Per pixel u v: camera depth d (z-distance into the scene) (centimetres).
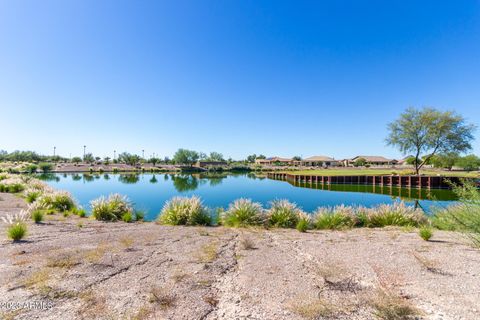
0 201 1245
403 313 261
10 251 460
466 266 392
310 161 10406
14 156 8138
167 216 887
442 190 2723
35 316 257
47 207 1049
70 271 371
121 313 264
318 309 271
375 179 3362
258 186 3139
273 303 286
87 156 9331
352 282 339
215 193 2331
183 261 426
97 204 939
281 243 564
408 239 592
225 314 265
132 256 446
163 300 291
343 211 899
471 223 511
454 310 267
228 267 400
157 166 8575
